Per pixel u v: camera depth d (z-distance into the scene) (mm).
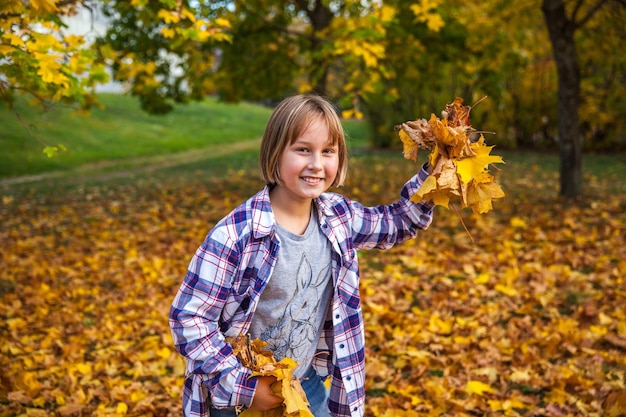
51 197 10883
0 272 6062
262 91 11016
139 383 3510
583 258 5477
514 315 4355
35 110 19906
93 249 6973
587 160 14164
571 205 8094
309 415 1601
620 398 2893
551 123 17016
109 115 22797
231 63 10461
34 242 7410
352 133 23641
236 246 1725
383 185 11453
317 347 1995
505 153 16594
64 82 3570
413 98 18531
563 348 3650
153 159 17469
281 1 10258
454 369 3451
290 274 1805
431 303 4617
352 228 1920
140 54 9906
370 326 4203
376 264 5910
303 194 1771
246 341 1727
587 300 4395
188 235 7383
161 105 10859
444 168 1757
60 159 15766
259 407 1681
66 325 4574
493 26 9961
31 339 4297
